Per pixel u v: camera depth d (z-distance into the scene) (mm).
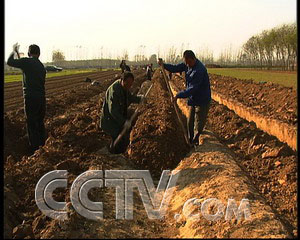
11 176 7113
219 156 7957
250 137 11188
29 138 9477
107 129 7477
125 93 7246
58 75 58531
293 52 71250
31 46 9297
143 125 10445
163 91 22906
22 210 6168
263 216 5211
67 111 16000
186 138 8648
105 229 5410
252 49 100000
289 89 17641
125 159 8672
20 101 19625
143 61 145625
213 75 47719
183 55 8219
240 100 17922
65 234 5051
